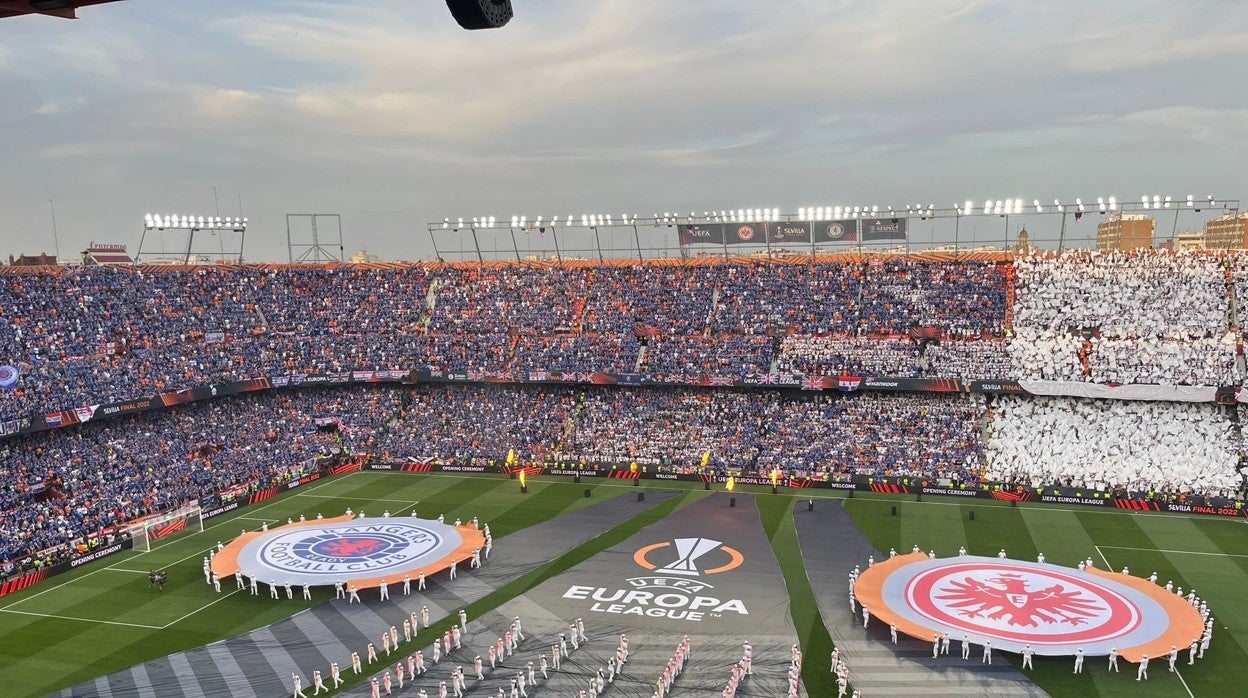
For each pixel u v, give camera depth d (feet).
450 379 317.63
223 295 325.01
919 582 178.50
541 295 346.54
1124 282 290.97
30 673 150.51
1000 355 282.77
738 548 211.00
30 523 214.69
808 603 177.17
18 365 243.40
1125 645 148.46
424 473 295.07
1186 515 233.55
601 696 141.18
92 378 256.11
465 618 164.86
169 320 299.38
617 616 172.55
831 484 264.93
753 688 143.23
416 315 343.87
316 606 179.73
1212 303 278.87
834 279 325.21
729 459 279.69
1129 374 264.11
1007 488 250.16
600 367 311.47
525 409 314.35
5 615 176.76
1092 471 252.01
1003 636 152.97
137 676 148.97
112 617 175.01
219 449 278.87
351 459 302.66
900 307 309.63
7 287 263.90
